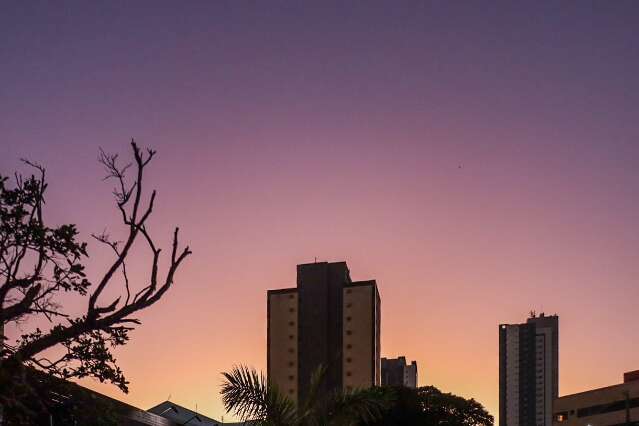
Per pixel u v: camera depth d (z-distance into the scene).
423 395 58.47
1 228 9.24
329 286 128.75
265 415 17.23
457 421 57.69
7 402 8.66
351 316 126.12
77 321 9.61
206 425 46.25
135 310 9.77
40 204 9.54
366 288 126.94
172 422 33.06
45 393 9.52
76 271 9.54
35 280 9.31
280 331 128.50
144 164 9.95
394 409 49.22
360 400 17.80
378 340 131.88
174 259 10.11
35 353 9.39
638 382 100.69
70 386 9.62
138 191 9.88
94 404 10.16
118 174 9.84
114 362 9.97
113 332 10.00
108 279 9.66
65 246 9.41
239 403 17.25
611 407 103.44
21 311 9.22
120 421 10.55
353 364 123.38
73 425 9.95
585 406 108.06
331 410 17.66
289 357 126.88
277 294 131.12
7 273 9.28
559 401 113.12
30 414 9.38
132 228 9.80
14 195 9.41
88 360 9.79
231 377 17.39
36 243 9.32
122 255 9.74
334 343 125.81
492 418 60.12
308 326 127.31
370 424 45.81
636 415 99.38
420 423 51.53
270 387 17.44
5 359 9.23
